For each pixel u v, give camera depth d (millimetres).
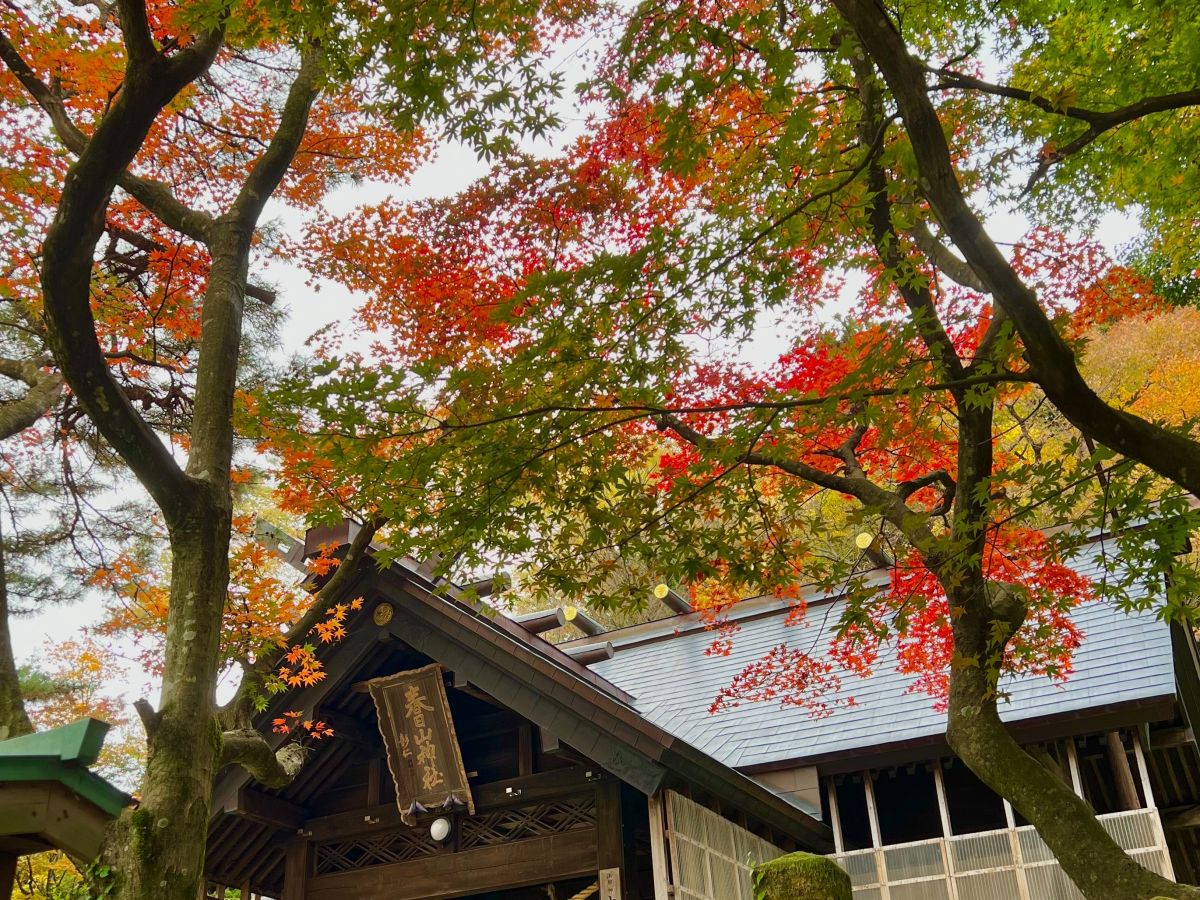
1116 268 8867
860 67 6793
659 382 5820
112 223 8844
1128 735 10922
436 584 9656
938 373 5781
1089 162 8141
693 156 6109
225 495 5879
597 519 6590
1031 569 9109
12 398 10391
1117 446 5148
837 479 7270
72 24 7293
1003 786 6137
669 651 16469
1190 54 7422
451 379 5379
